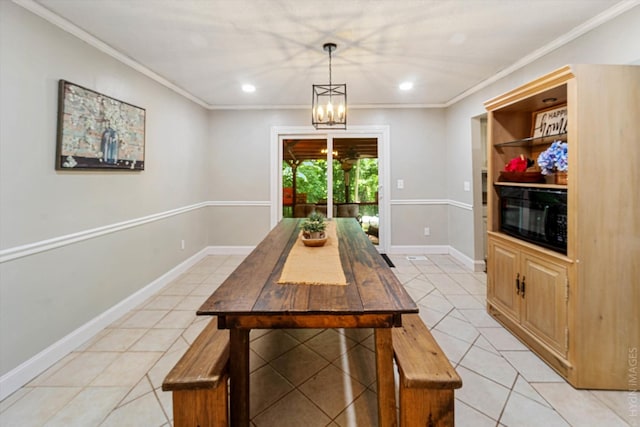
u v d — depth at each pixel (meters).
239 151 4.62
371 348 2.15
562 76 1.74
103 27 2.17
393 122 4.55
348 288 1.37
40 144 1.91
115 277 2.58
